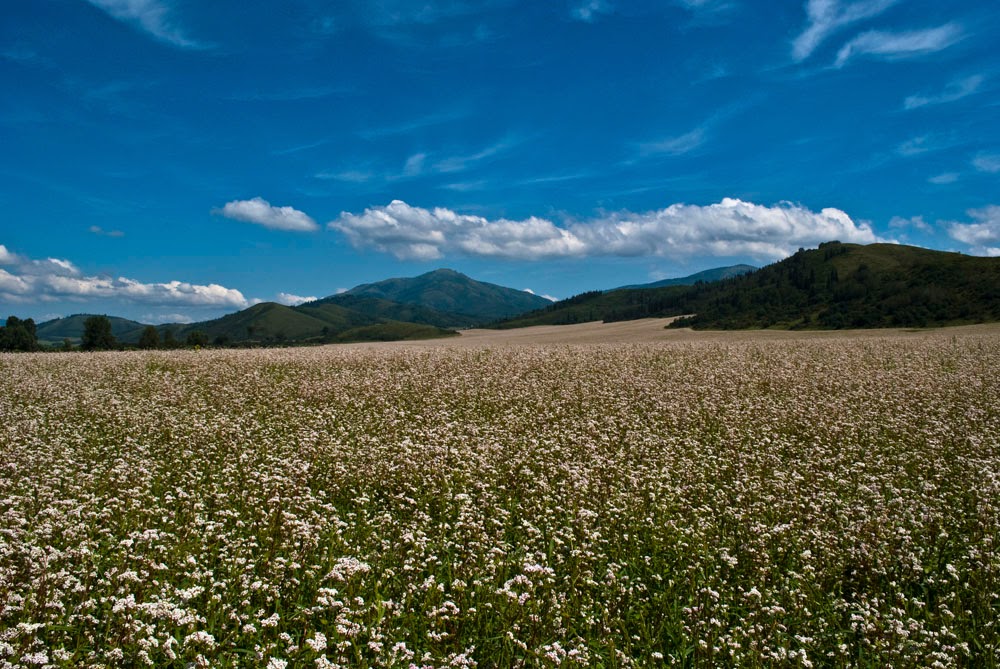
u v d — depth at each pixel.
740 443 15.11
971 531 9.48
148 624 6.07
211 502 10.32
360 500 10.60
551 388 22.80
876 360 31.05
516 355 33.16
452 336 147.25
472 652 6.36
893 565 8.43
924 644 6.46
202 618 6.41
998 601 7.66
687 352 35.25
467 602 7.28
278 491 10.66
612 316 172.25
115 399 19.41
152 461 12.37
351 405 19.39
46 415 17.39
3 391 20.97
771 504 10.85
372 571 7.84
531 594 7.27
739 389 22.66
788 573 8.32
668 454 13.82
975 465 12.66
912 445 14.70
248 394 21.09
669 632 6.97
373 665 6.00
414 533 8.98
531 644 6.46
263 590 6.95
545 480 11.62
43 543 7.99
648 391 22.06
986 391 21.14
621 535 9.40
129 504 9.60
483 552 8.54
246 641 6.33
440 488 11.38
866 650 6.74
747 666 6.32
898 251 153.62
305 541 8.45
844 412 18.41
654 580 8.24
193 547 8.14
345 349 40.38
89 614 6.18
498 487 11.51
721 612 7.38
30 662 5.30
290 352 36.28
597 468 12.41
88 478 10.98
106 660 5.54
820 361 31.02
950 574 8.15
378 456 13.02
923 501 10.75
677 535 9.35
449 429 15.78
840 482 12.00
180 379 24.30
